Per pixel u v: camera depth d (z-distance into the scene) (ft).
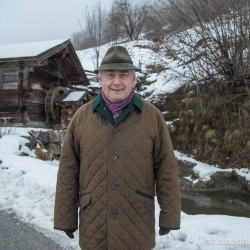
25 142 28.53
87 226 7.00
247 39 31.60
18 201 16.69
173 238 12.32
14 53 38.32
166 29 40.29
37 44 41.93
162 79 51.37
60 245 12.09
